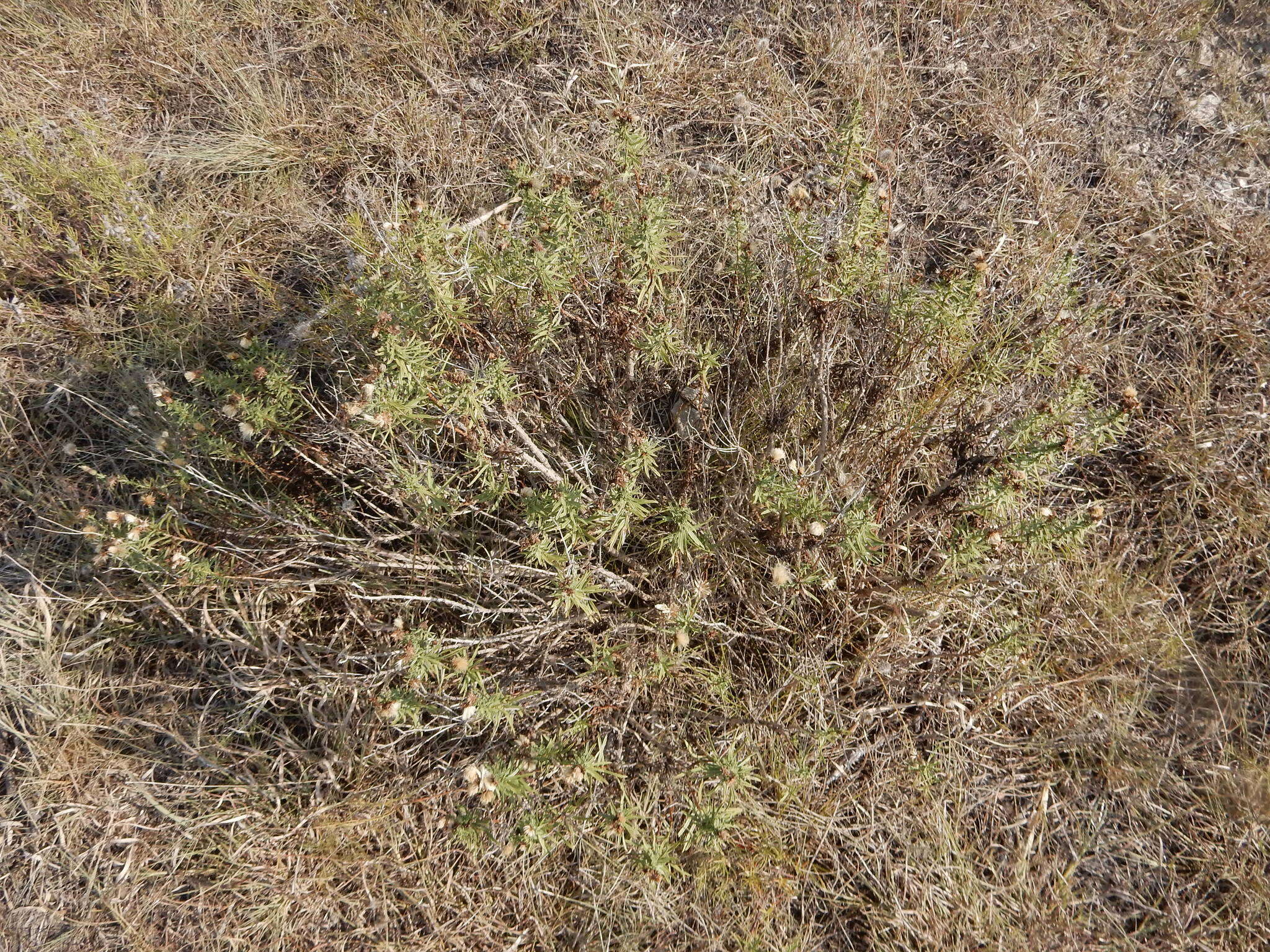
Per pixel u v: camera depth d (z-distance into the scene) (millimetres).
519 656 2545
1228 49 4188
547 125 3906
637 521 2629
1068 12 4270
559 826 2404
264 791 2584
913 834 2459
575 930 2400
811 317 2756
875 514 2621
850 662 2611
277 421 2689
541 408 2895
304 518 2834
